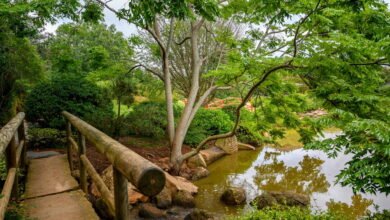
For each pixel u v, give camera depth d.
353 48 3.62
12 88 8.36
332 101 3.90
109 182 4.82
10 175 2.49
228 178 7.04
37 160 4.74
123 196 1.43
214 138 6.14
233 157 9.12
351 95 3.76
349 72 3.92
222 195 5.49
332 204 5.54
